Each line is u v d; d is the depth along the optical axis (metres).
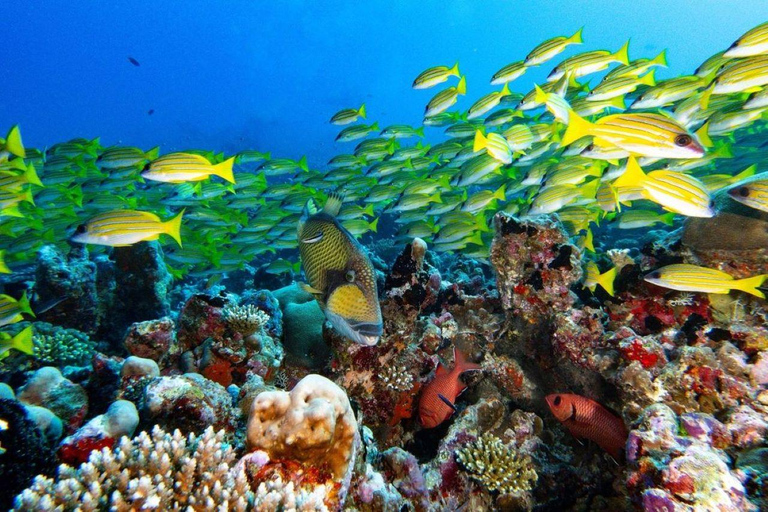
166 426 3.41
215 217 11.84
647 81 8.16
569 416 4.42
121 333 8.16
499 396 5.49
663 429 3.34
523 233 5.43
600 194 7.20
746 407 3.65
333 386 2.71
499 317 5.98
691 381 3.93
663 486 2.88
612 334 4.84
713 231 5.14
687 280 4.34
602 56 8.45
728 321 4.83
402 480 3.90
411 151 12.44
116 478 2.45
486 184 13.55
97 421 3.06
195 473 2.58
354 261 2.60
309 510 2.34
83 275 7.50
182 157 5.61
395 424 5.23
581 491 4.44
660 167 9.20
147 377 4.31
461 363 4.82
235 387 4.84
